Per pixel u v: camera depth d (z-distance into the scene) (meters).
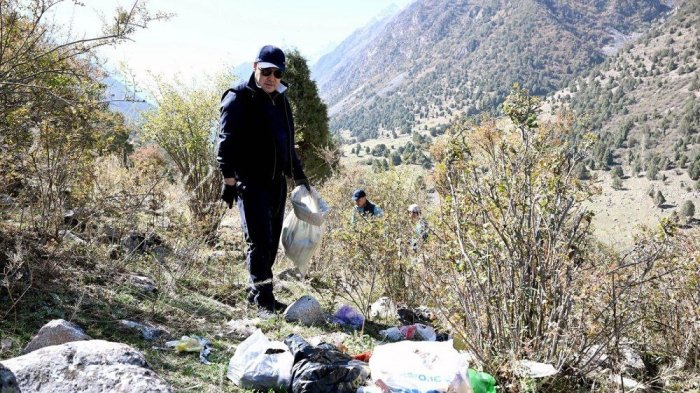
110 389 1.96
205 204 6.14
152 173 5.01
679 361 4.08
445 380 2.60
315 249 4.47
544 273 3.13
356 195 6.25
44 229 3.68
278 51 4.17
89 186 4.21
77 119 3.78
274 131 4.21
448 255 3.27
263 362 2.71
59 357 2.09
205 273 4.73
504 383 3.02
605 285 3.26
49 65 3.61
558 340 3.10
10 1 3.29
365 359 3.10
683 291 4.19
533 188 3.24
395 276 4.85
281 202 4.39
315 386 2.56
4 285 2.83
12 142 3.55
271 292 4.18
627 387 3.40
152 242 4.77
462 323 3.40
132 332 3.01
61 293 3.21
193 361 2.85
